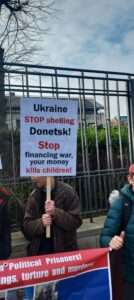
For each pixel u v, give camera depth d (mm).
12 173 5586
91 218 5832
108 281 3045
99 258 3035
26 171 3543
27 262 2840
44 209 3832
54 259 2914
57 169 3625
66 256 2953
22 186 5430
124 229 3391
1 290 2750
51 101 3600
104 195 6145
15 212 5270
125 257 3406
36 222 3746
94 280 3014
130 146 6410
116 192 5676
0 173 5566
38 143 3574
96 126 6059
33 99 3553
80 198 5898
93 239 5508
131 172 3361
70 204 3848
